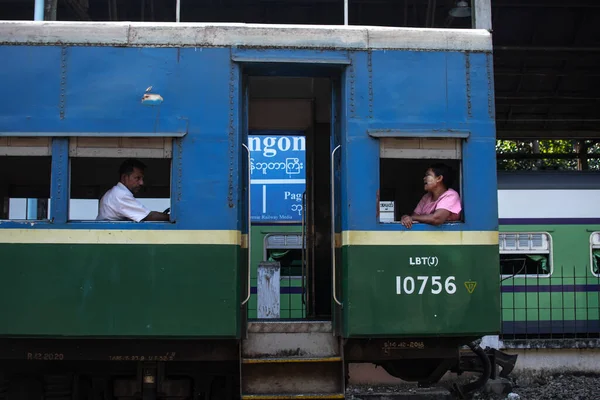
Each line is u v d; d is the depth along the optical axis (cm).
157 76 550
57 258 532
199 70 553
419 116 562
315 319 598
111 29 553
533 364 912
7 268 530
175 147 546
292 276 909
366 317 539
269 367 540
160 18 959
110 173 638
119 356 557
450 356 574
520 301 941
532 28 1045
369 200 550
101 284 531
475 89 571
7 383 590
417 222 553
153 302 530
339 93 583
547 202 961
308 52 559
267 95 684
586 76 1176
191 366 602
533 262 957
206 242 537
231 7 962
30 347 554
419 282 547
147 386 591
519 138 1400
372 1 945
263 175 930
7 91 544
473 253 555
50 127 541
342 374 541
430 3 783
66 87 546
